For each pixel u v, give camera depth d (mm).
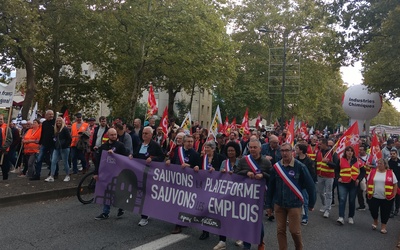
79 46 19047
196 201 6320
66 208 7996
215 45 19812
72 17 16750
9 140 10297
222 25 20641
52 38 19047
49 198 8695
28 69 17859
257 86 35312
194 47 18047
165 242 6125
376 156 10992
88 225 6840
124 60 19812
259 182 5719
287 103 37094
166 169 6754
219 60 21875
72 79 24750
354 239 7168
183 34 17531
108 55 21734
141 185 7000
